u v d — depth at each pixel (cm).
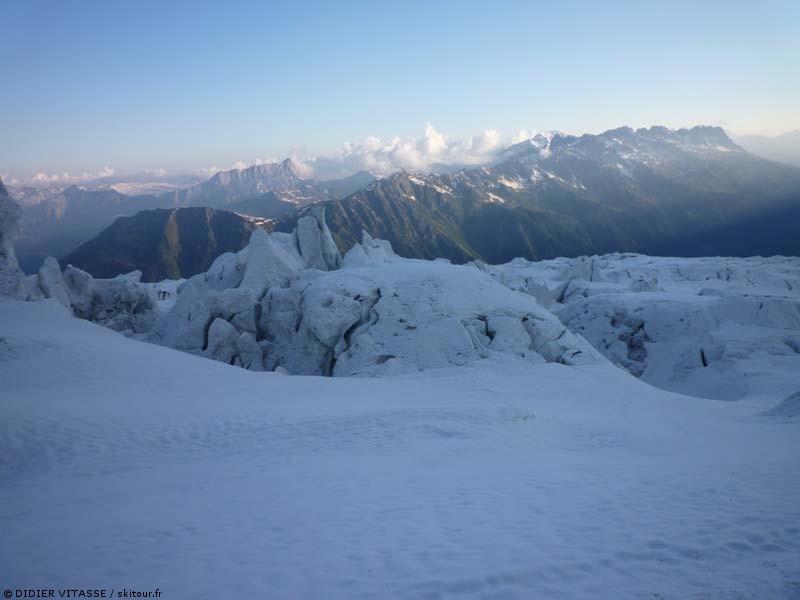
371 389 2831
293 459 1594
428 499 1143
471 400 2622
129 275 6606
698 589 712
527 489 1191
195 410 2216
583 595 704
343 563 812
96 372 2895
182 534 957
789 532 884
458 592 719
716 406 3003
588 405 2752
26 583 756
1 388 2522
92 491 1317
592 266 10119
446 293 4119
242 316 4394
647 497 1099
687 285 9462
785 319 4941
